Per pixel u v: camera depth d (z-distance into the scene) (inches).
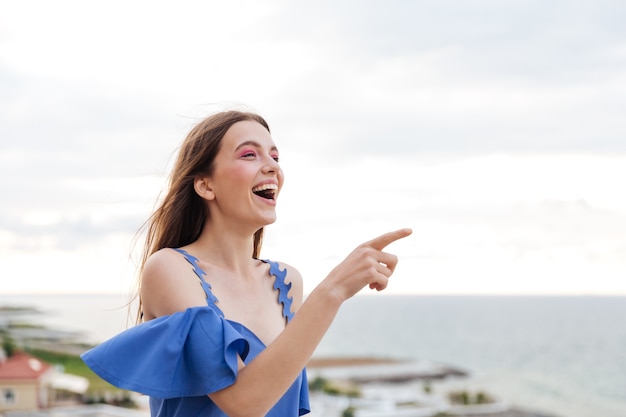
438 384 2829.7
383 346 5128.0
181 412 62.4
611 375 3481.8
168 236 71.2
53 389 1030.4
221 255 68.9
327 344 5280.5
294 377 57.4
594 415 2571.4
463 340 5462.6
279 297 71.9
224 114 69.7
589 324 7583.7
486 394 2647.6
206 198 68.4
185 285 63.7
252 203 67.3
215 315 60.2
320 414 1748.3
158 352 58.4
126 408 946.7
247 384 57.2
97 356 58.9
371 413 1893.5
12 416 937.5
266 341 67.6
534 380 3255.4
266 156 68.1
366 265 58.9
